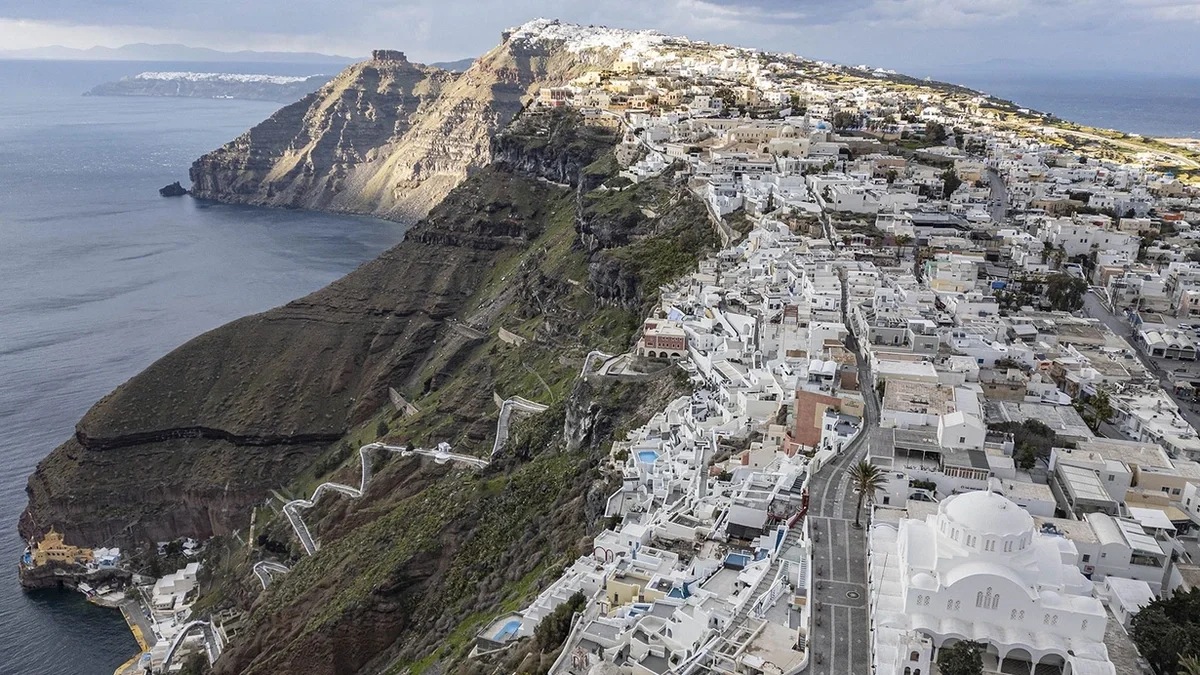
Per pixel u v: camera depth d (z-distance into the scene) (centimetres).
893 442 12706
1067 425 14250
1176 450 14162
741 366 18000
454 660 13538
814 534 10881
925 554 9025
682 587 10250
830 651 8700
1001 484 11719
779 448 13900
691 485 13438
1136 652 8300
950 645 8331
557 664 9625
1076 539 10269
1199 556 10956
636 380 19862
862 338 17725
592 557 12656
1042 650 8056
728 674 8450
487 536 18925
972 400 14000
